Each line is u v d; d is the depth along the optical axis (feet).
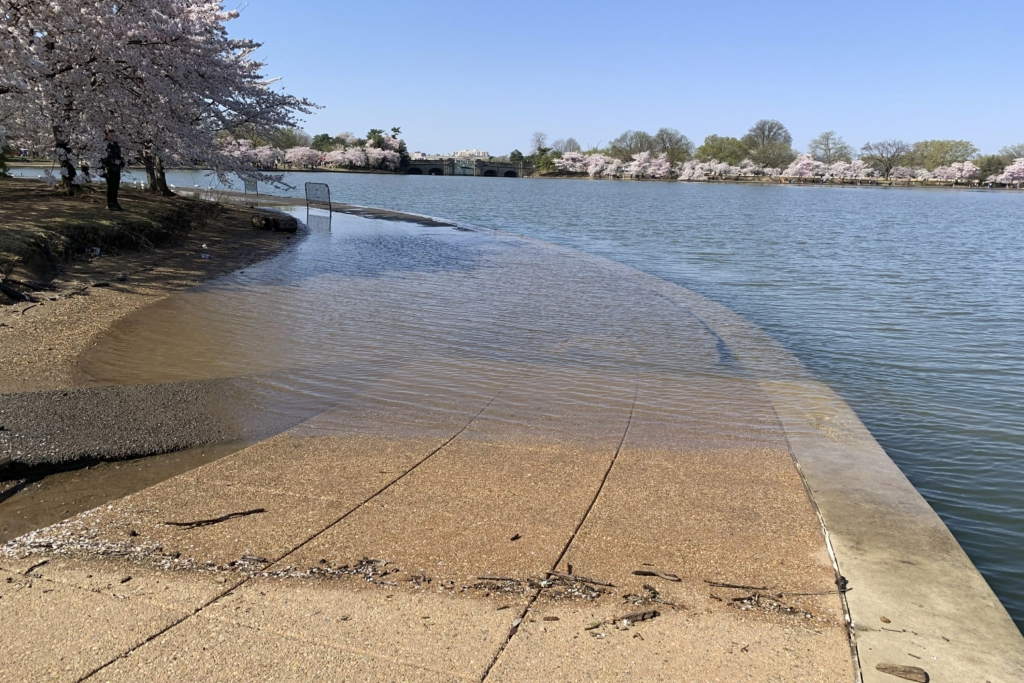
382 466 17.47
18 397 21.48
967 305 46.98
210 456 18.42
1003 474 20.25
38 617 11.19
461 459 18.02
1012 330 39.14
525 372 26.66
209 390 23.11
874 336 37.17
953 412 25.41
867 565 13.23
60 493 16.25
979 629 11.37
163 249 51.67
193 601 11.64
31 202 56.39
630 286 47.80
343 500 15.49
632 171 500.33
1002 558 15.83
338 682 9.77
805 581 12.62
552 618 11.31
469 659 10.31
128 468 17.61
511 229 101.76
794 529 14.58
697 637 10.94
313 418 21.06
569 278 50.24
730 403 23.82
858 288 54.03
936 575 12.96
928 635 11.14
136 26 52.08
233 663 10.12
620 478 17.02
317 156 415.85
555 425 20.92
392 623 11.12
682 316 38.50
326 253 57.47
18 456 17.46
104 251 45.34
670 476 17.24
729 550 13.64
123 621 11.09
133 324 30.86
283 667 10.05
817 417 22.61
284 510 14.94
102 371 24.44
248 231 67.72
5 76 44.70
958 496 18.88
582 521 14.66
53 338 27.78
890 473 17.88
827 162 496.64
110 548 13.32
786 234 106.11
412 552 13.26
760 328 37.22
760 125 504.43
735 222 130.93
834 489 16.72
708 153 498.69
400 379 25.18
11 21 46.83
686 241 91.50
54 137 53.98
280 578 12.33
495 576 12.50
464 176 510.99
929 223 140.67
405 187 250.16
